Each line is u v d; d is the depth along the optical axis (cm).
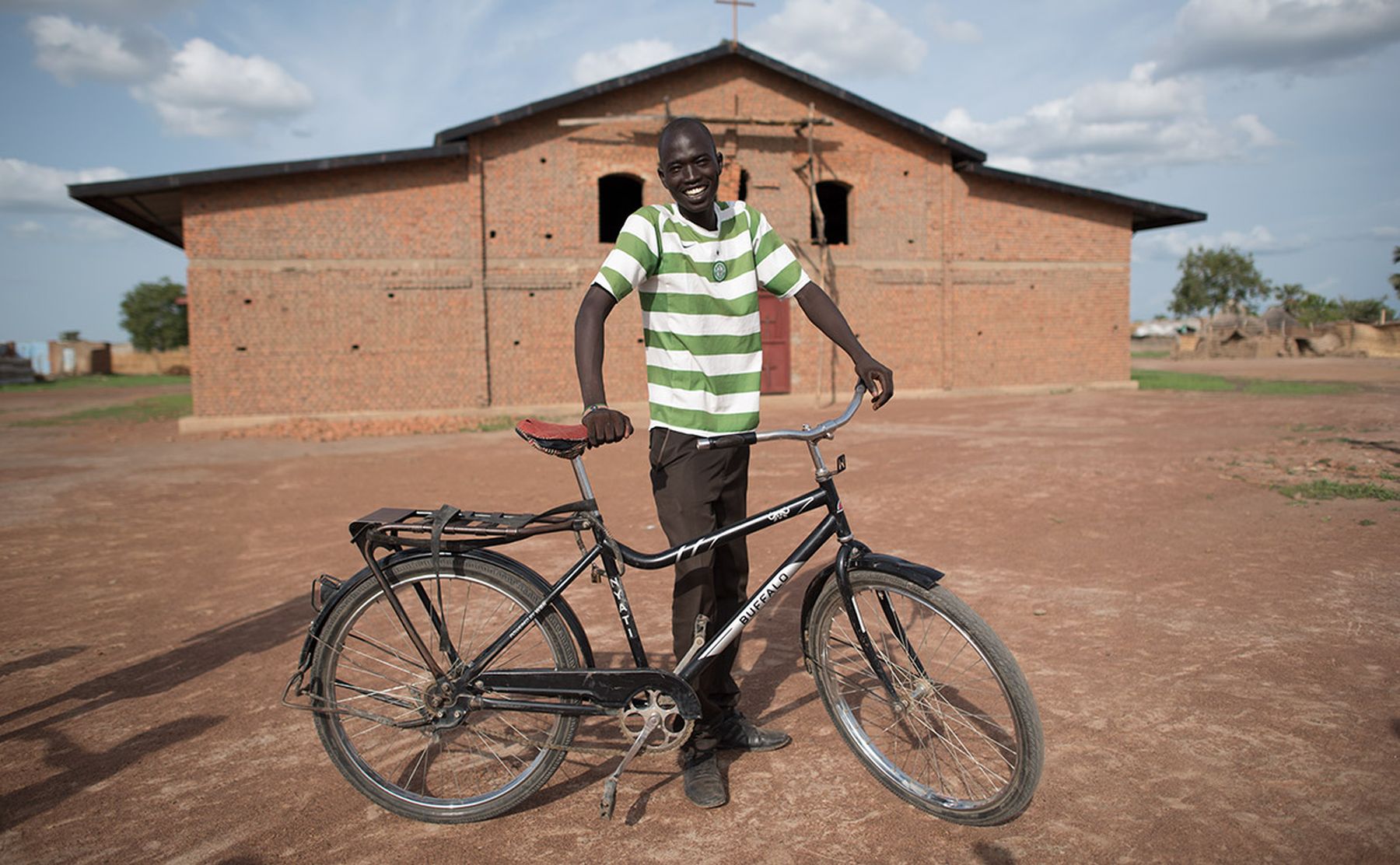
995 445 996
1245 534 520
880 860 208
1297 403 1402
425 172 1523
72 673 353
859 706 276
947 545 522
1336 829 211
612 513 670
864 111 1725
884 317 1755
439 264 1531
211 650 380
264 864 215
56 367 4638
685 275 240
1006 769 237
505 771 259
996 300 1827
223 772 265
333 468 990
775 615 404
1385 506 578
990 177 1795
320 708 237
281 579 500
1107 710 284
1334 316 5150
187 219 1431
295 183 1473
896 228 1755
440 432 1420
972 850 211
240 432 1403
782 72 1655
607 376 1622
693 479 243
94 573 520
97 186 1355
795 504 236
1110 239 1897
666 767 265
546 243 1583
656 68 1583
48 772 267
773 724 288
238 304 1461
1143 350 5791
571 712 231
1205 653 330
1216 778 238
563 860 214
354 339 1507
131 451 1195
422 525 231
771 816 231
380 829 231
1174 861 202
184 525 666
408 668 246
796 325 1714
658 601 432
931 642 265
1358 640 336
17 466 1039
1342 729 264
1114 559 475
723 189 1658
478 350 1546
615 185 2116
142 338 6084
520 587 233
